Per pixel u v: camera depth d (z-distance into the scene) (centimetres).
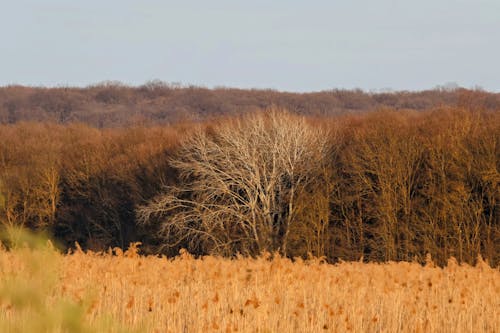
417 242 5328
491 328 2016
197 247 5541
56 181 7038
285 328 1856
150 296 2077
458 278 2602
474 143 5238
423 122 6200
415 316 2058
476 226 5012
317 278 2470
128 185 6831
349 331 1892
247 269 2523
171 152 6781
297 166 5903
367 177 5625
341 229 5731
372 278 2528
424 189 5369
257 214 5656
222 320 1858
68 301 614
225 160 5719
